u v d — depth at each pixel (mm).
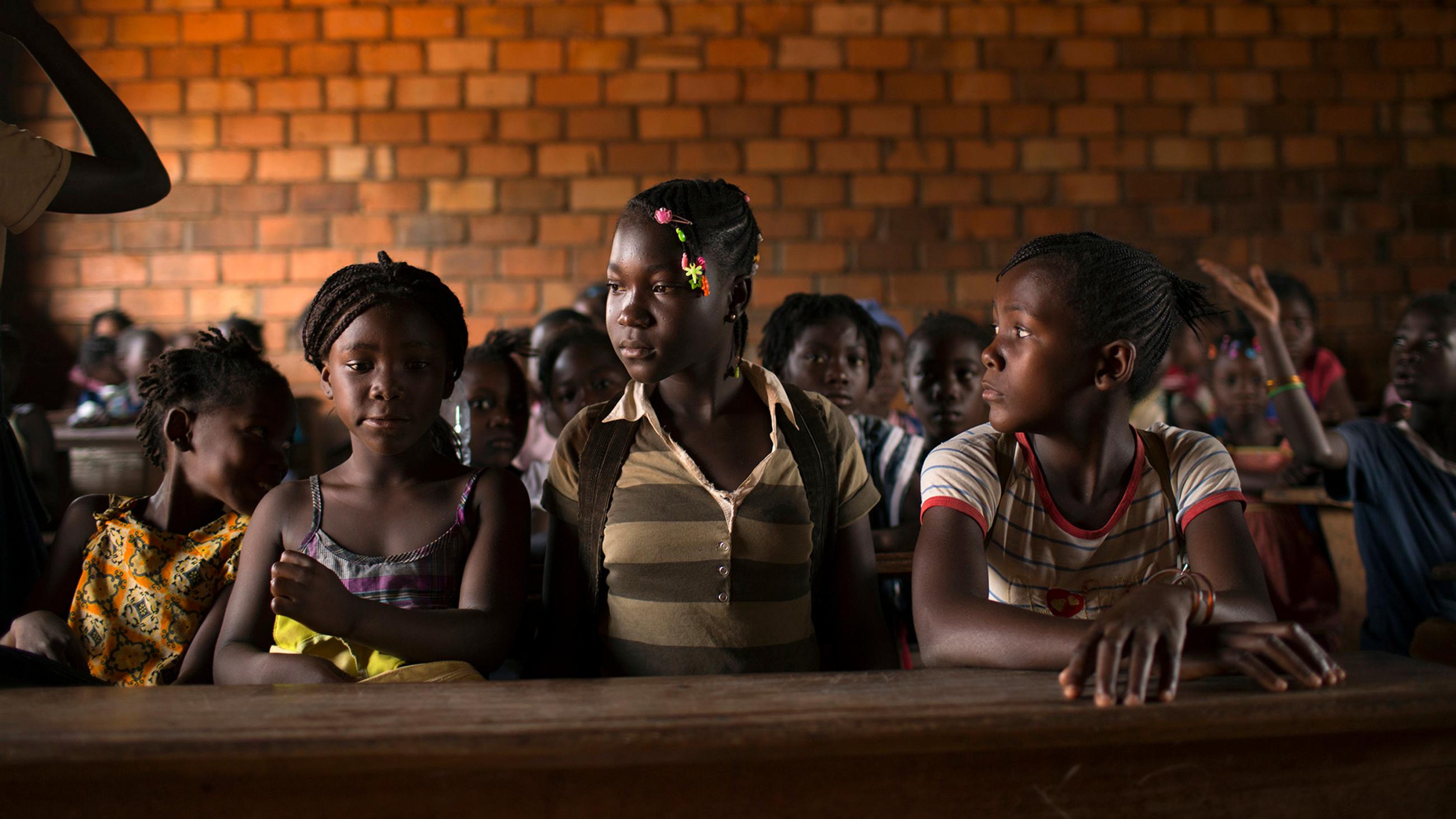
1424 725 834
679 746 758
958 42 5234
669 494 1287
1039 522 1233
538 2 5168
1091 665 864
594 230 5195
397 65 5160
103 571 1537
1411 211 5309
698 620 1260
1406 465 2197
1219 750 838
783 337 2342
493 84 5172
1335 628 2469
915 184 5242
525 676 1400
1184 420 3805
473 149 5176
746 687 888
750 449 1338
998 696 853
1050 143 5254
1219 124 5273
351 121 5152
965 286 5254
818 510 1325
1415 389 2180
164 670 1488
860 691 869
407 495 1325
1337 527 2650
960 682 909
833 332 2250
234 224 5137
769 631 1278
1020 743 791
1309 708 820
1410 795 866
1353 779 857
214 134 5133
